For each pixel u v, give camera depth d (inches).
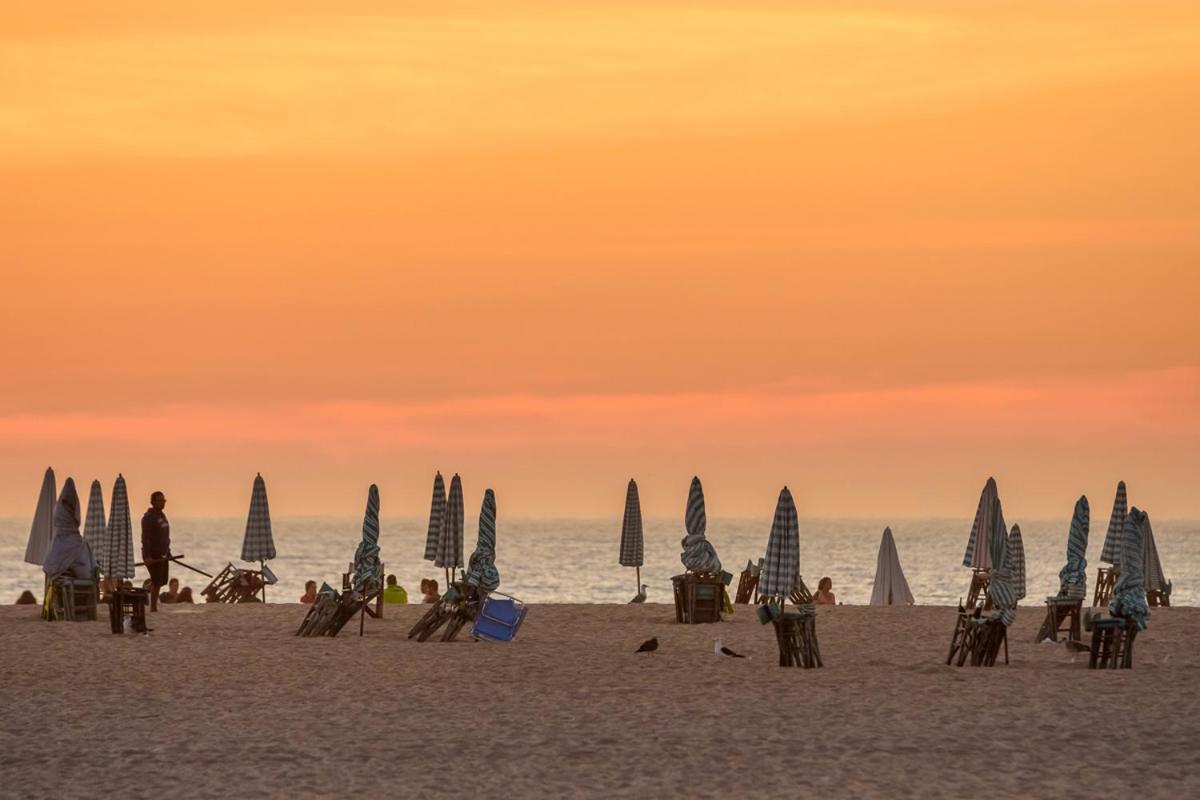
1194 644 3105.3
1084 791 1558.8
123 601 3208.7
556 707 2153.1
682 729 1953.7
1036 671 2588.6
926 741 1855.3
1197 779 1617.9
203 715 2073.1
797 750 1798.7
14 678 2452.0
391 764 1713.8
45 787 1587.1
